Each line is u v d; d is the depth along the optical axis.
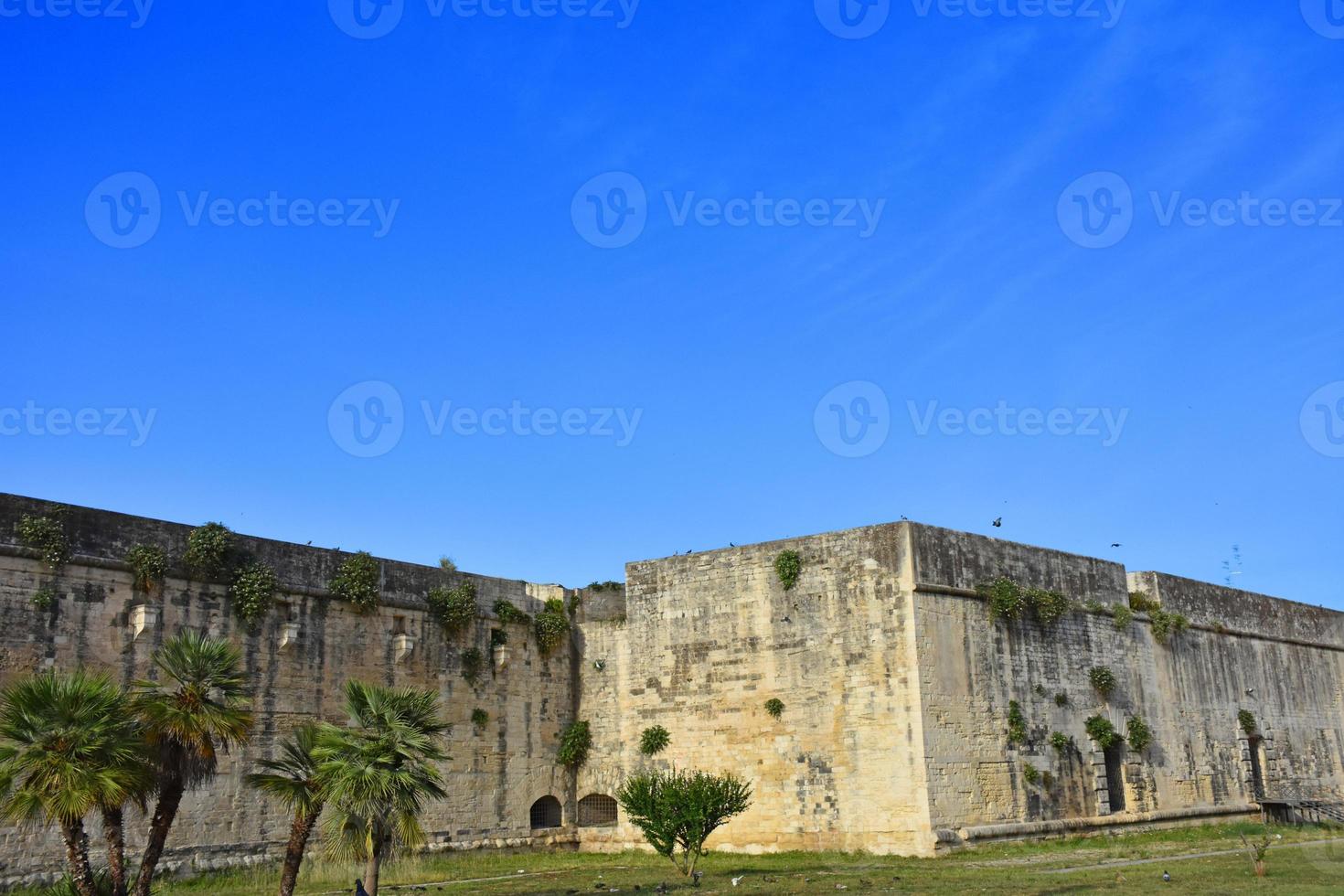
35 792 25.91
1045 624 54.53
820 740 50.16
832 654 50.62
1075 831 52.06
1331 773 73.31
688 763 53.16
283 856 43.12
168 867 39.78
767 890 37.44
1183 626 63.16
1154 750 58.84
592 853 53.62
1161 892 34.00
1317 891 33.16
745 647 52.88
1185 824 58.78
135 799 28.66
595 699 56.34
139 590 40.84
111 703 27.53
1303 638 74.81
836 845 48.91
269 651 44.19
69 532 39.34
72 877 27.92
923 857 46.44
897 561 49.88
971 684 50.28
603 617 57.22
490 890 39.50
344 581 47.25
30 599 38.03
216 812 41.59
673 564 55.72
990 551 53.38
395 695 31.30
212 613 42.72
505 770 52.56
